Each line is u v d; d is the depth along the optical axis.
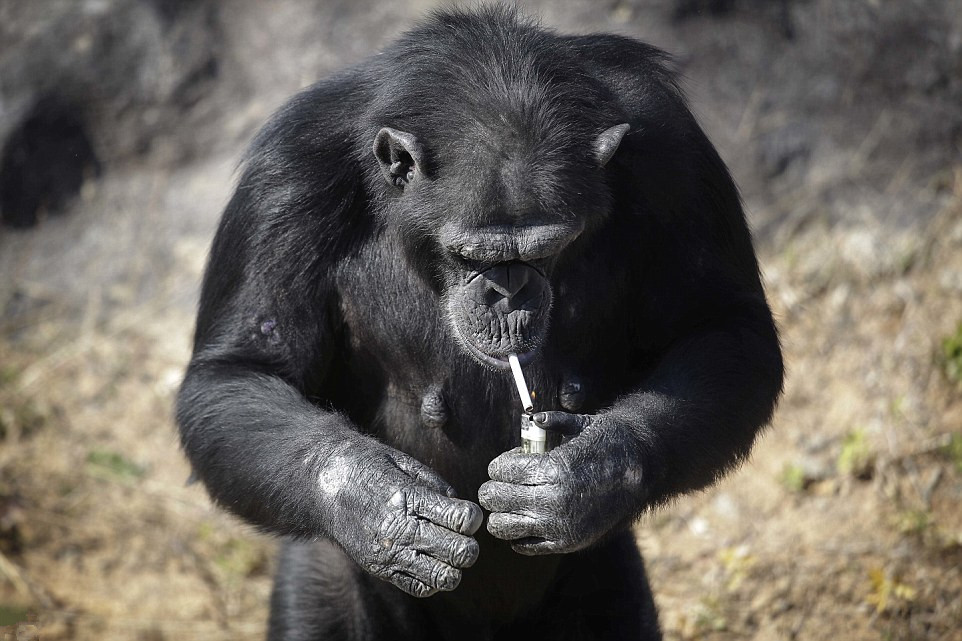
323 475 8.52
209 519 15.73
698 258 10.00
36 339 18.20
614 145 8.92
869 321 16.81
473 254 8.80
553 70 9.34
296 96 10.05
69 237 19.27
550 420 8.45
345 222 9.68
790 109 18.95
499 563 10.45
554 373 9.95
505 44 9.52
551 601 11.05
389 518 8.21
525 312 9.09
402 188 9.32
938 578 13.52
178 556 15.19
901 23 19.23
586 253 9.79
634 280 10.13
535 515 8.18
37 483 16.08
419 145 8.95
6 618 14.00
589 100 9.27
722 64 19.14
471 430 9.94
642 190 9.73
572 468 8.23
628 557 11.02
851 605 13.44
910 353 16.14
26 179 19.34
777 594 13.62
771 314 10.25
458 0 19.72
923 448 15.00
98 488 16.09
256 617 14.39
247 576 15.04
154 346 18.05
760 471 15.26
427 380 9.97
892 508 14.47
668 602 13.73
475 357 9.17
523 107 8.92
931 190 18.27
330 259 9.75
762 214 18.27
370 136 9.45
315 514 8.55
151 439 16.81
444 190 8.98
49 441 16.72
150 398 17.31
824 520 14.52
